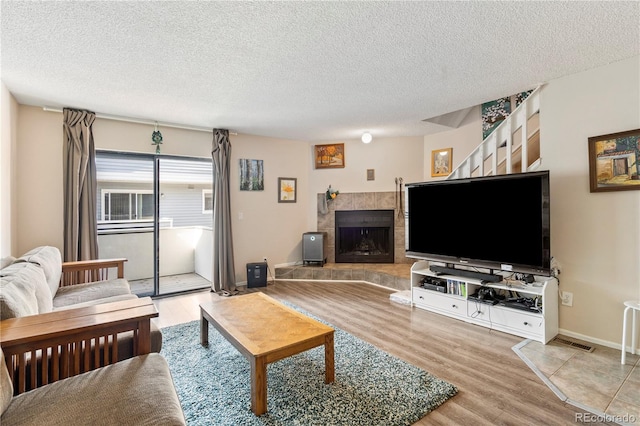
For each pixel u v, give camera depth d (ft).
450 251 11.09
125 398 4.10
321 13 5.96
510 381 6.88
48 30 6.43
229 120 13.25
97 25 6.27
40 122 11.09
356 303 12.53
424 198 11.88
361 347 8.53
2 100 9.00
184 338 9.20
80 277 10.71
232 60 7.89
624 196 8.21
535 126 11.44
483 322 10.01
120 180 13.01
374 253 17.51
